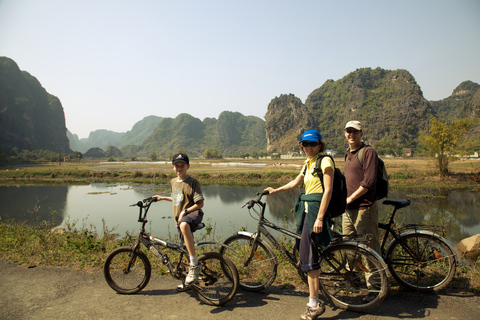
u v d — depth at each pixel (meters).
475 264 4.38
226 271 3.49
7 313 2.99
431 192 22.62
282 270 4.11
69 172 43.84
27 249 5.17
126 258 4.19
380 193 3.46
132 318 2.90
